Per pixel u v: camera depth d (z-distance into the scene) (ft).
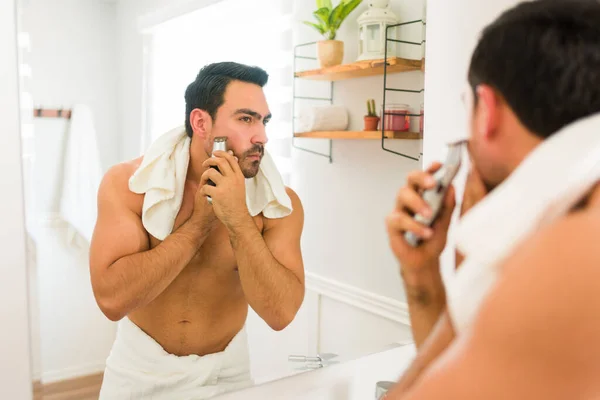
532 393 0.97
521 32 1.50
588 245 0.95
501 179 1.69
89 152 2.07
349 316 3.15
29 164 1.91
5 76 1.83
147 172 2.23
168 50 2.24
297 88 2.77
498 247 1.28
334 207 3.01
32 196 1.93
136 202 2.22
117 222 2.17
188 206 2.36
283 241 2.79
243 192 2.54
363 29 3.05
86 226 2.09
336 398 3.11
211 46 2.37
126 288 2.21
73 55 2.00
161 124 2.25
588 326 0.91
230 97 2.44
